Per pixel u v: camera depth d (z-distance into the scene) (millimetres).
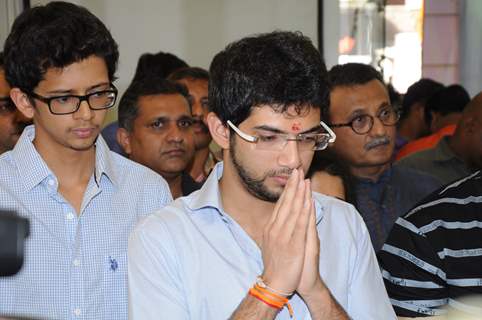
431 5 6551
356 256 1939
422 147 4906
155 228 1831
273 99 1676
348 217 1972
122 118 3465
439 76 6617
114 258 2121
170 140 3318
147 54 4922
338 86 3182
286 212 1686
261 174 1720
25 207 2066
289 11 6480
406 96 5926
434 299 2209
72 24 1993
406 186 3297
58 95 1992
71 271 2061
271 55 1706
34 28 1990
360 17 6520
